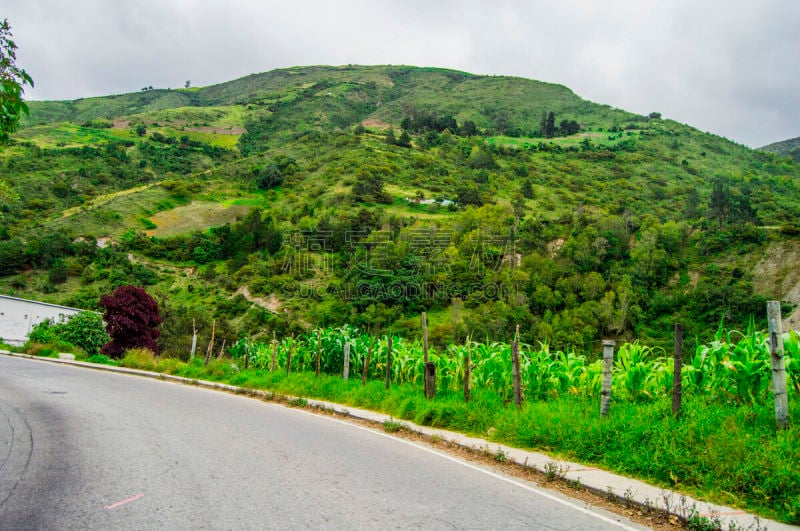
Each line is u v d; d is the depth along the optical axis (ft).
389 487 16.37
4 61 17.62
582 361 32.81
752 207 310.86
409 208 318.24
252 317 178.60
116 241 249.34
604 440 20.34
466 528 12.85
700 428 18.60
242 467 18.03
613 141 599.57
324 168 406.00
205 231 281.54
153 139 485.56
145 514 12.94
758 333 23.57
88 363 67.46
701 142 595.06
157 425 25.66
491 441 24.29
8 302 119.55
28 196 281.74
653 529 13.58
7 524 11.96
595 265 223.51
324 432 26.55
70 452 19.33
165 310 151.84
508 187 387.96
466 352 37.06
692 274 215.72
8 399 32.32
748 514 14.23
